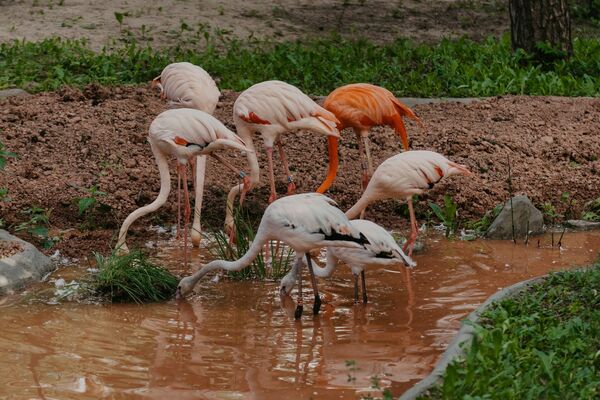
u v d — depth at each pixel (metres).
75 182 13.41
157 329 9.05
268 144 11.62
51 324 9.12
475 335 7.51
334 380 7.75
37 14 26.44
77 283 10.30
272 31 26.77
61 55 20.97
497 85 19.94
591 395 6.61
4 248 10.59
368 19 29.25
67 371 7.92
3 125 15.10
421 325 9.10
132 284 10.01
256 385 7.66
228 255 11.40
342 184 13.88
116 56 21.33
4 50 21.28
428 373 7.87
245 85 19.25
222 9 28.44
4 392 7.43
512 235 12.34
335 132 11.59
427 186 11.02
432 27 28.83
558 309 8.45
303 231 9.09
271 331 9.00
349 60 22.39
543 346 7.56
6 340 8.62
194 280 9.96
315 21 28.58
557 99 18.44
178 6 28.47
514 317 8.12
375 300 9.91
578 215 13.32
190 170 14.09
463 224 12.86
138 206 13.02
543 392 6.70
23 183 13.18
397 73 20.83
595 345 7.51
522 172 14.50
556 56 21.89
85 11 27.08
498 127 16.44
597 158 15.33
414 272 10.86
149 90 17.48
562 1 22.22
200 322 9.28
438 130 16.16
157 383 7.70
